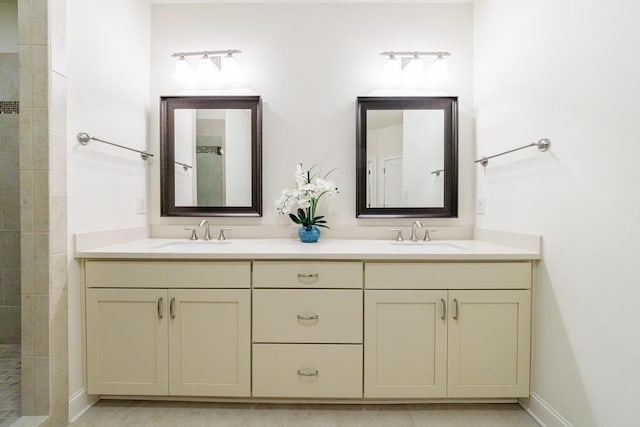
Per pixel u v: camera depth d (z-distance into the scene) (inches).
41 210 55.9
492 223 78.3
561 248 56.4
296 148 87.7
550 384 59.1
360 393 64.1
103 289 63.6
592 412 50.3
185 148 87.3
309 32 87.4
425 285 63.4
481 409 65.5
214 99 86.6
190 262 63.7
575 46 52.9
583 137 51.5
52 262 56.7
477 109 85.3
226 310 64.0
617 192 45.7
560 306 56.8
